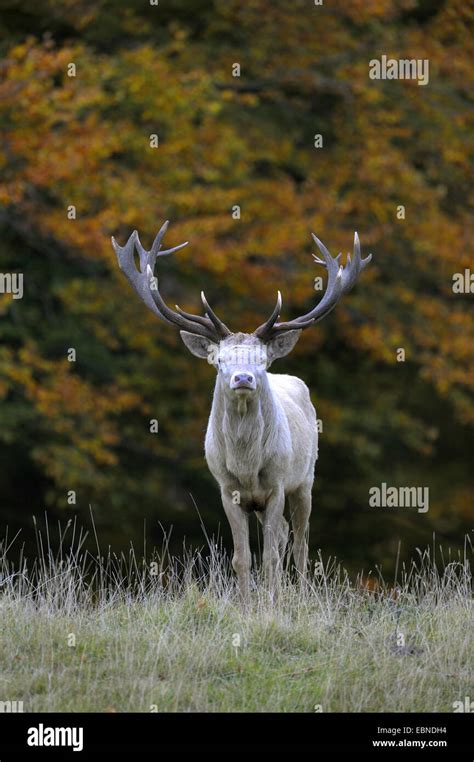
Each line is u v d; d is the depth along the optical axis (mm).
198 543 33750
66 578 17125
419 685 13945
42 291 35125
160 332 34188
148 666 14281
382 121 37156
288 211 34438
